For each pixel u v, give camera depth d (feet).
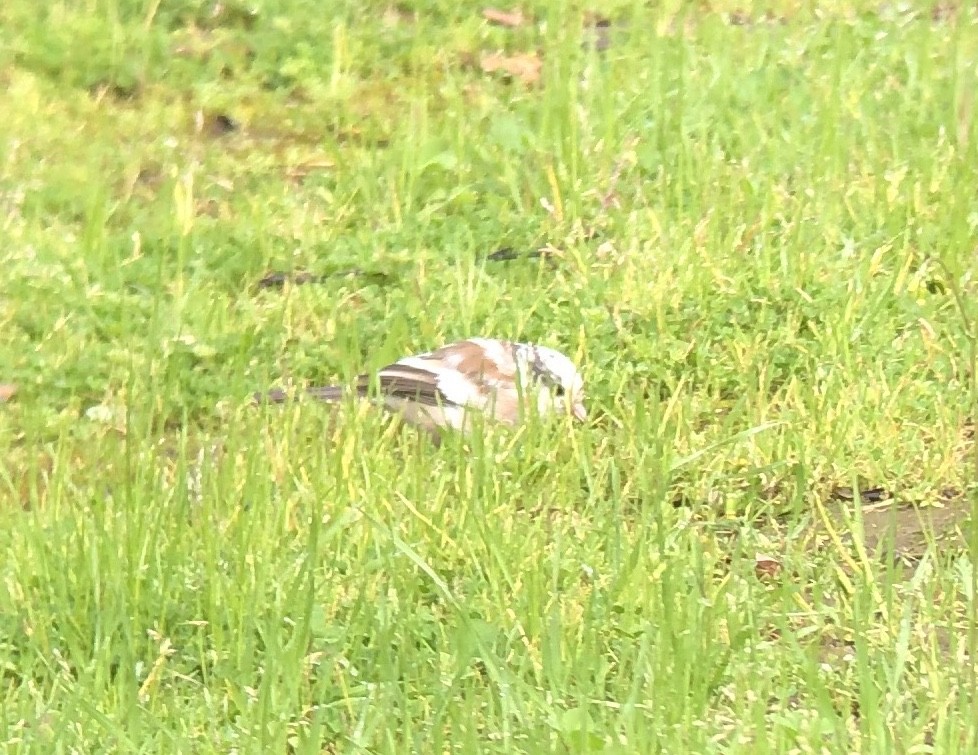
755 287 40.50
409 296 41.63
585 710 25.67
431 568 30.37
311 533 29.63
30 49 50.11
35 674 28.60
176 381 37.86
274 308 40.93
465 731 25.75
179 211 44.29
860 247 42.27
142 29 51.16
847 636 29.40
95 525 30.55
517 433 35.24
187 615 29.60
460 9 54.34
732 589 30.17
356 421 34.91
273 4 52.90
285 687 27.48
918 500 34.65
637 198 45.03
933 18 55.42
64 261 42.45
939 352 38.63
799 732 26.14
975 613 27.55
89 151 47.06
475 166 47.19
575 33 52.49
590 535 32.07
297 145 48.73
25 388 38.09
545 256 43.62
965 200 43.29
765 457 35.42
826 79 50.03
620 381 37.88
